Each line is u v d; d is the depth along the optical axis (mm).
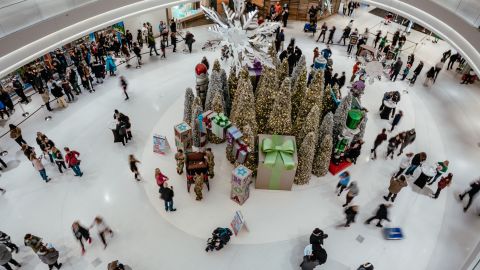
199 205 10203
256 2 20609
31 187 10492
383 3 13383
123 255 8938
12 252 8883
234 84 11859
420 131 13516
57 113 13383
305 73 10789
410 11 12453
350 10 22328
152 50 17797
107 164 11367
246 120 10070
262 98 10531
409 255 9305
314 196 10648
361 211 10320
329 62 15086
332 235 9641
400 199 10773
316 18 19172
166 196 9344
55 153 10398
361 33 20438
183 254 9031
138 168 11250
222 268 8789
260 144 10172
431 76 15781
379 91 15695
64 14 10000
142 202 10234
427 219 10234
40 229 9398
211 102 11500
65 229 9438
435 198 10852
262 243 9344
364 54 16844
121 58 16938
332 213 10211
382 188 11094
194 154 10438
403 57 18484
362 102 14945
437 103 15164
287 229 9711
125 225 9602
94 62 14695
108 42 16375
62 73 14766
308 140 9883
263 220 9883
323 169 10961
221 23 7145
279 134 10500
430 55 18828
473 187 9961
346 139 10609
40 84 13539
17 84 13180
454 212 10484
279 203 10375
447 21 10992
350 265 8992
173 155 11758
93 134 12508
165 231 9516
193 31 19781
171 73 16094
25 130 12555
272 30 7129
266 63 7223
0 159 10844
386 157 12125
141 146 12078
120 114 11578
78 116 13281
